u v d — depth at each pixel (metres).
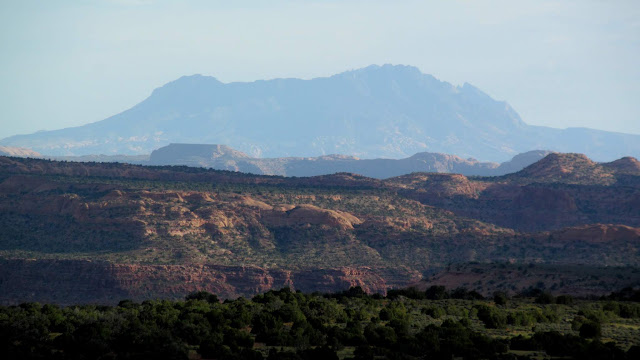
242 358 175.88
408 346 183.12
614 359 170.50
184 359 180.25
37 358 182.25
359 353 179.25
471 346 180.75
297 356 174.12
